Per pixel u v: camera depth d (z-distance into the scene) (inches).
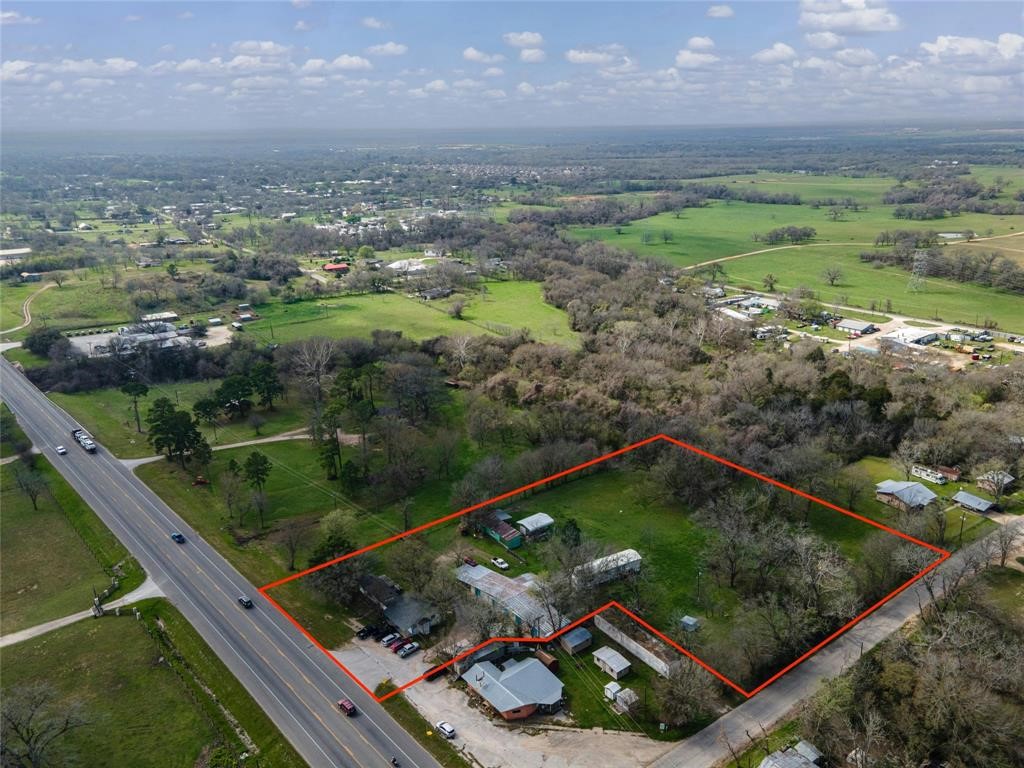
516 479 5940.0
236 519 5590.6
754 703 3668.8
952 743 3169.3
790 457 5644.7
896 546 4576.8
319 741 3491.6
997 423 6304.1
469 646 4033.0
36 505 5885.8
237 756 3442.4
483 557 4997.5
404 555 4680.1
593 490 5920.3
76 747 3494.1
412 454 6289.4
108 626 4389.8
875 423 6569.9
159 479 6289.4
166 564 5012.3
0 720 3422.7
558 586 4313.5
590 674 3905.0
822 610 4192.9
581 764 3331.7
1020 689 3388.3
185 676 3966.5
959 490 5757.9
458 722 3597.4
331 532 5088.6
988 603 4156.0
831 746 3304.6
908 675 3435.0
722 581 4635.8
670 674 3661.4
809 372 7608.3
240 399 7652.6
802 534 4714.6
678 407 7057.1
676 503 5669.3
